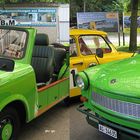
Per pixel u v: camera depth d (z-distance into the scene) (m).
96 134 5.75
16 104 5.00
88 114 4.96
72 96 7.18
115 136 4.55
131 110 4.28
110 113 4.54
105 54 7.90
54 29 8.20
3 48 5.76
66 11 8.28
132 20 17.12
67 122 6.37
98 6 38.97
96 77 5.07
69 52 7.14
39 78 6.54
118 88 4.44
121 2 37.56
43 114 6.80
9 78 4.67
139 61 5.33
